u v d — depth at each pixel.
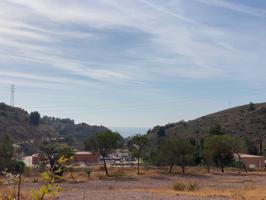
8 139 60.88
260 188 46.00
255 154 126.69
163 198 29.92
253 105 172.75
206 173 82.31
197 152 101.62
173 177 72.69
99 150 77.06
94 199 28.41
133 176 72.88
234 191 39.88
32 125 178.88
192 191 40.53
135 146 89.69
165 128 173.12
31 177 45.16
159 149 89.81
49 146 53.12
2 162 54.09
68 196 29.45
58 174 6.71
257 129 151.25
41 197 6.55
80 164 96.56
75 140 175.88
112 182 60.88
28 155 86.06
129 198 29.64
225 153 88.44
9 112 180.00
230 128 156.38
